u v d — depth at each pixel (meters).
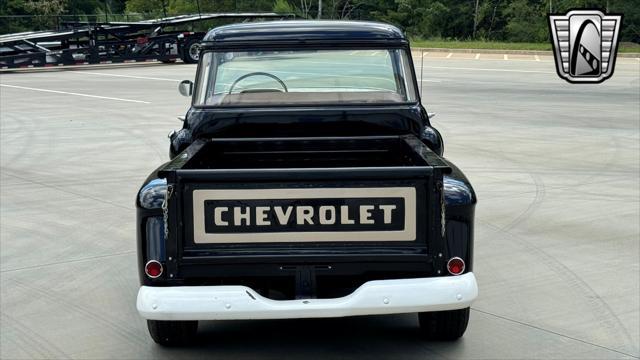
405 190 3.80
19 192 8.88
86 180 9.48
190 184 3.79
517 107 15.70
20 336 4.82
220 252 3.83
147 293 3.87
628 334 4.74
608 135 12.30
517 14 47.66
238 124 5.24
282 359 4.42
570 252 6.45
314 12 54.50
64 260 6.41
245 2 51.56
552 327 4.86
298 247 3.84
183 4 52.81
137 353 4.54
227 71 5.45
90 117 14.95
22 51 26.70
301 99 5.42
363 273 3.91
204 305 3.82
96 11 59.41
